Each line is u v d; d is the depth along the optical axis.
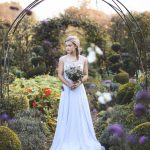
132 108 6.90
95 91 9.56
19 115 7.05
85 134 6.23
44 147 6.37
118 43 12.99
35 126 6.57
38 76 10.84
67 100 6.27
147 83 7.32
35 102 8.23
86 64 6.38
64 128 6.23
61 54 12.45
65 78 6.29
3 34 11.67
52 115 8.21
